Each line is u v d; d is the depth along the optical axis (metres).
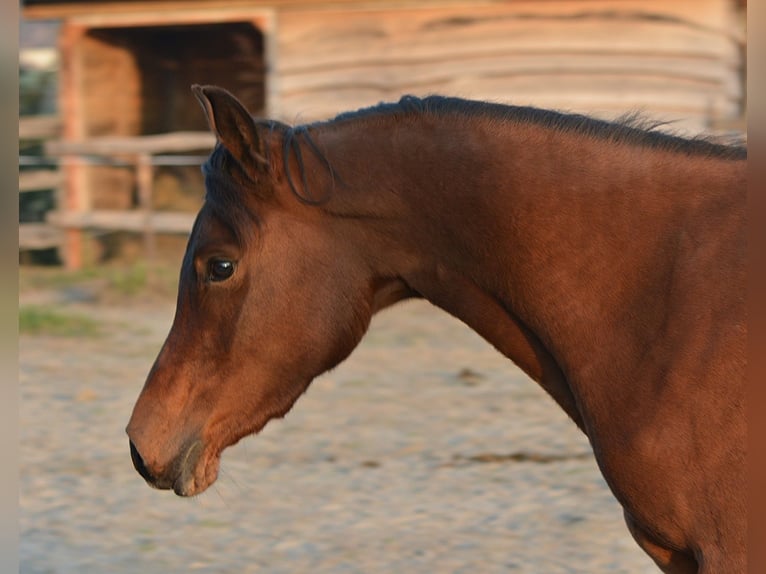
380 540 9.25
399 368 16.03
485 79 25.62
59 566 8.81
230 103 5.29
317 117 26.33
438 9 25.72
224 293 5.49
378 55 26.06
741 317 4.97
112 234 28.50
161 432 5.53
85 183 28.25
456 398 14.11
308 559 8.88
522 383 14.96
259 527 9.66
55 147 27.08
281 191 5.50
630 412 5.14
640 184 5.35
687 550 5.10
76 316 19.97
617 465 5.16
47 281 24.36
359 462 11.45
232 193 5.49
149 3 27.19
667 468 5.00
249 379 5.54
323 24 26.30
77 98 28.72
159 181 31.86
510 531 9.38
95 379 15.56
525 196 5.41
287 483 10.84
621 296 5.27
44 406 14.00
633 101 25.09
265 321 5.49
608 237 5.32
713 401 4.93
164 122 33.06
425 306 21.52
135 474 11.30
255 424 5.62
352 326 5.61
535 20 25.30
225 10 26.77
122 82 31.33
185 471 5.54
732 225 5.14
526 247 5.39
